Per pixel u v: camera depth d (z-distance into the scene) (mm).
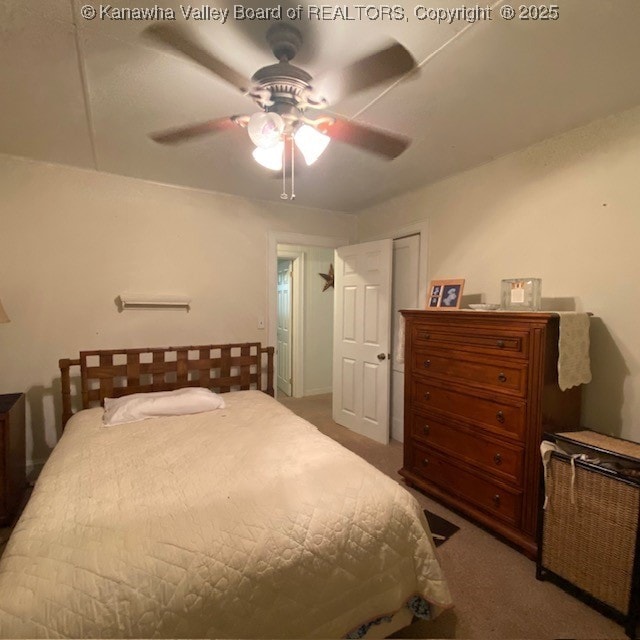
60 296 2682
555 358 1821
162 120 1968
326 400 4836
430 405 2404
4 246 2504
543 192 2240
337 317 3932
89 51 1419
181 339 3139
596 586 1521
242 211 3375
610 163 1933
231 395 2834
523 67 1521
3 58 1453
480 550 1912
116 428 2033
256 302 3465
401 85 1644
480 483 2082
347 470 1490
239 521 1155
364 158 2482
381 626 1290
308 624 1104
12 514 2109
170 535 1083
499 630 1441
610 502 1478
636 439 1856
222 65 1503
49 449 2654
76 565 973
